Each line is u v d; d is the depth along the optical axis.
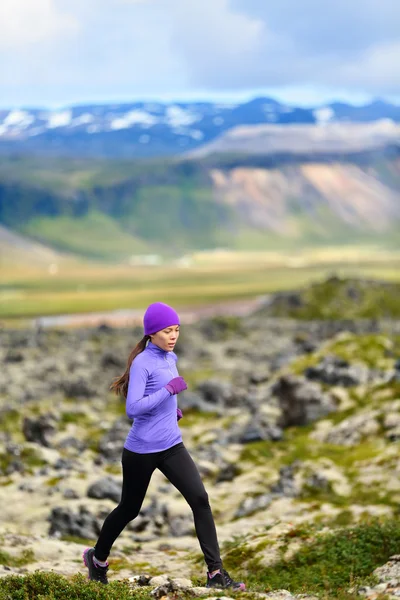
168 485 43.16
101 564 11.92
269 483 45.34
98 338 197.38
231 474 49.34
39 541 25.11
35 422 67.19
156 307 11.19
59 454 57.72
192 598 10.95
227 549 21.56
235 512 39.09
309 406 60.16
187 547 27.91
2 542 24.11
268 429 58.44
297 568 17.62
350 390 62.16
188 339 190.88
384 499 36.78
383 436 51.44
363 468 43.59
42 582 11.08
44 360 141.62
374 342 70.94
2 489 45.28
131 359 11.33
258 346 171.12
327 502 37.50
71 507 34.59
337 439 53.41
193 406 80.62
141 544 28.66
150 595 11.23
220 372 129.12
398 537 17.27
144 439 11.02
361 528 18.89
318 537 19.42
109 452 59.50
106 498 41.72
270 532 22.16
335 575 16.22
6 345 175.75
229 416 74.88
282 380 62.34
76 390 99.75
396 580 12.14
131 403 10.79
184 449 11.24
